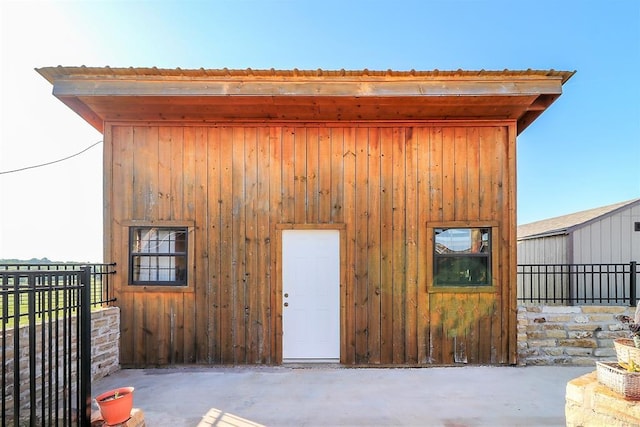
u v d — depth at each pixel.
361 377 4.21
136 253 4.75
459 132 4.80
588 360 4.64
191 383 4.02
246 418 3.16
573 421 2.56
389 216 4.75
